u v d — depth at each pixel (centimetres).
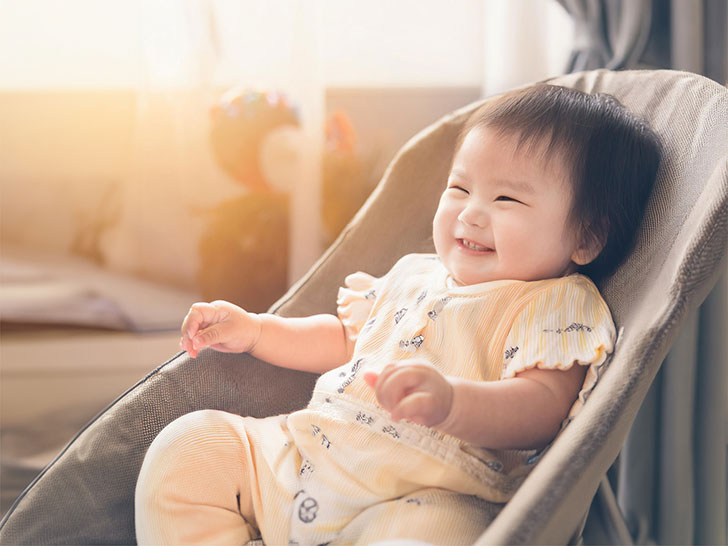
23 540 83
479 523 75
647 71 102
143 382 93
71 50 196
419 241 111
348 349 100
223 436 84
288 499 82
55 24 195
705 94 90
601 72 107
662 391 148
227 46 193
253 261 200
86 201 205
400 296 97
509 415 75
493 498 80
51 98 198
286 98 191
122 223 205
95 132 202
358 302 100
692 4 150
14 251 203
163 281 200
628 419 68
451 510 75
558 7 193
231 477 83
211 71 192
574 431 65
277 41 194
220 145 190
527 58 192
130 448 89
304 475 83
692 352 145
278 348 98
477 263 90
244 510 84
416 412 68
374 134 213
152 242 198
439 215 93
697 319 147
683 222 80
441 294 91
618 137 88
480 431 74
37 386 188
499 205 88
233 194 196
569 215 87
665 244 82
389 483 79
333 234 206
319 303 106
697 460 151
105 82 199
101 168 203
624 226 88
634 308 81
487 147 90
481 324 87
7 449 168
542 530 58
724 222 72
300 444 85
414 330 89
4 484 156
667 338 69
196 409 94
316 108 194
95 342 191
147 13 188
